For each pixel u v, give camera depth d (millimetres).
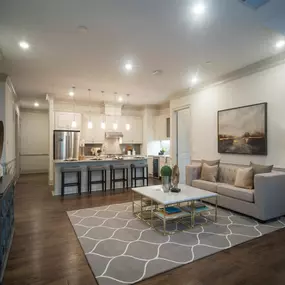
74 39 3016
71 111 7375
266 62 3805
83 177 5555
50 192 5410
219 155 4859
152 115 8289
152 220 3301
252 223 3225
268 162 3830
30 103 7652
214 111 4984
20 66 4031
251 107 4102
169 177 3457
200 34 2908
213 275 1969
